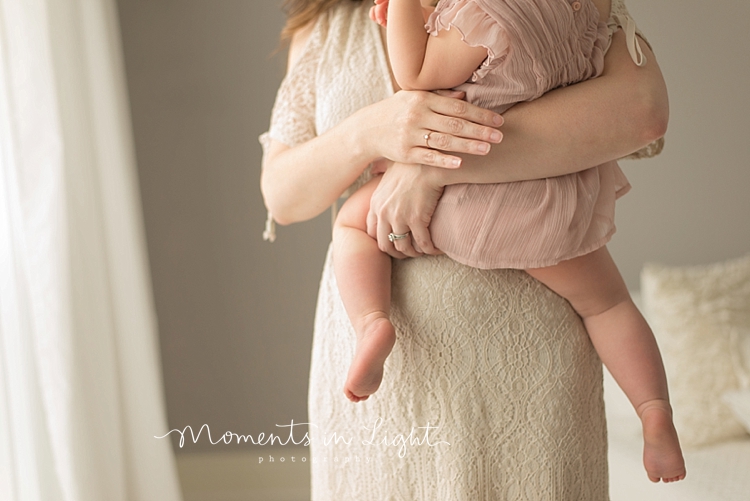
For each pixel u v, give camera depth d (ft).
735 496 5.84
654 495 6.42
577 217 3.30
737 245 9.39
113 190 8.18
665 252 9.48
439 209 3.38
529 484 3.54
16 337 6.25
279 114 4.25
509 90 3.25
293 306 10.42
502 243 3.31
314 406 4.11
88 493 6.75
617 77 3.27
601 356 3.75
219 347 10.44
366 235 3.72
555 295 3.62
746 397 6.93
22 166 6.57
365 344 3.33
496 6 3.03
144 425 8.28
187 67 10.15
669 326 7.55
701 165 9.35
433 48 3.33
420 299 3.55
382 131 3.37
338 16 4.20
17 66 6.58
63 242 6.77
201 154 10.25
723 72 9.20
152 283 10.38
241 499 10.43
